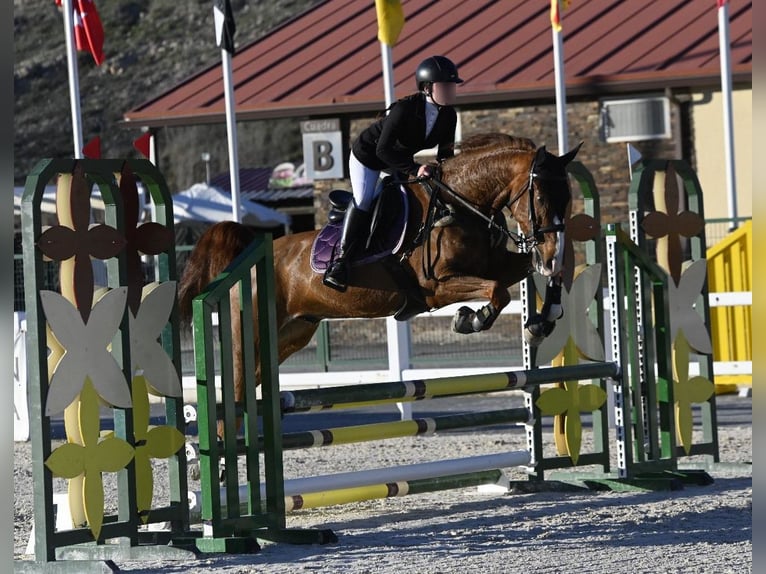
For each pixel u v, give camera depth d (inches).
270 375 418.9
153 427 402.9
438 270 457.4
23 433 741.3
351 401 443.2
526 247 442.9
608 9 1379.2
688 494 494.0
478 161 454.0
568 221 510.9
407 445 667.4
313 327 515.5
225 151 3031.5
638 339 526.3
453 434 709.3
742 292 749.9
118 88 3506.4
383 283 470.6
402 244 462.3
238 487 412.2
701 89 1229.1
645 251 523.5
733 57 1217.4
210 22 3745.1
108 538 386.6
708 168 1230.9
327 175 1328.7
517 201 445.7
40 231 368.2
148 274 874.1
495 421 499.2
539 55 1320.1
